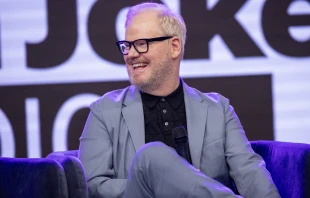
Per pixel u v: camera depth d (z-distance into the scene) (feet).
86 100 34.01
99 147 20.15
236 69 34.53
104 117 20.52
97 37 34.12
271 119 34.63
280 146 20.36
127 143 20.24
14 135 33.63
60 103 33.88
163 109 20.72
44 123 33.76
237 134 20.94
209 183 16.80
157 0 34.27
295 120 34.76
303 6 34.81
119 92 21.70
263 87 34.60
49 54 33.88
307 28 34.78
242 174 19.85
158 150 17.33
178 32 20.94
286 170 19.66
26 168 16.61
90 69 34.01
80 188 17.24
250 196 19.42
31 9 33.81
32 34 33.78
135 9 20.94
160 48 20.36
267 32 34.68
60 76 33.88
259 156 20.59
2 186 17.03
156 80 20.48
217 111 21.06
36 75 33.76
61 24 33.94
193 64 34.35
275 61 34.68
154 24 20.40
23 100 33.68
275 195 19.01
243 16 34.63
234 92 34.50
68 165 17.16
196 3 34.45
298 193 18.99
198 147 20.24
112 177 19.98
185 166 17.04
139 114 20.48
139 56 20.26
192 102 20.99
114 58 34.17
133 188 17.57
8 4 33.71
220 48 34.50
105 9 34.17
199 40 34.42
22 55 33.71
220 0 34.53
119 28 34.24
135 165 17.53
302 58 34.78
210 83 34.42
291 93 34.71
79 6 34.06
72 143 33.94
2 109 33.55
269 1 34.68
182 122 20.70
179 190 16.84
